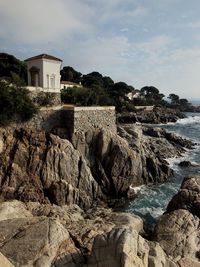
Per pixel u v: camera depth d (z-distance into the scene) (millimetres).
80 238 17672
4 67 62344
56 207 25953
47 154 32656
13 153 32344
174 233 20141
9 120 33688
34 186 31312
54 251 15266
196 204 25312
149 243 16594
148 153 45688
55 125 37781
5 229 17281
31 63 44719
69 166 33469
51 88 41406
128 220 21969
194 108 199375
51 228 16562
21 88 35406
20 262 14297
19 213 22125
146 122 109625
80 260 15273
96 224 20656
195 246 19156
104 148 37781
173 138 67000
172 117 120938
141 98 151875
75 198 32062
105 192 36844
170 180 43562
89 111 39219
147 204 34312
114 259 13320
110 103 62344
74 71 116562
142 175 41156
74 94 51812
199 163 52688
